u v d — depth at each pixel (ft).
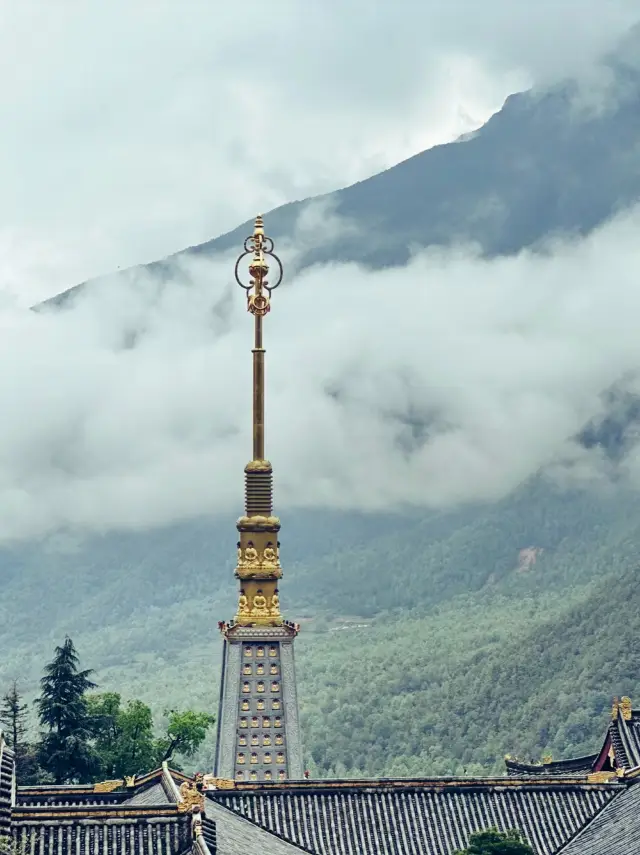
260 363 383.65
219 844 280.10
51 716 440.45
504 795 326.85
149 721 460.55
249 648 365.20
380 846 315.78
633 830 305.73
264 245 395.75
